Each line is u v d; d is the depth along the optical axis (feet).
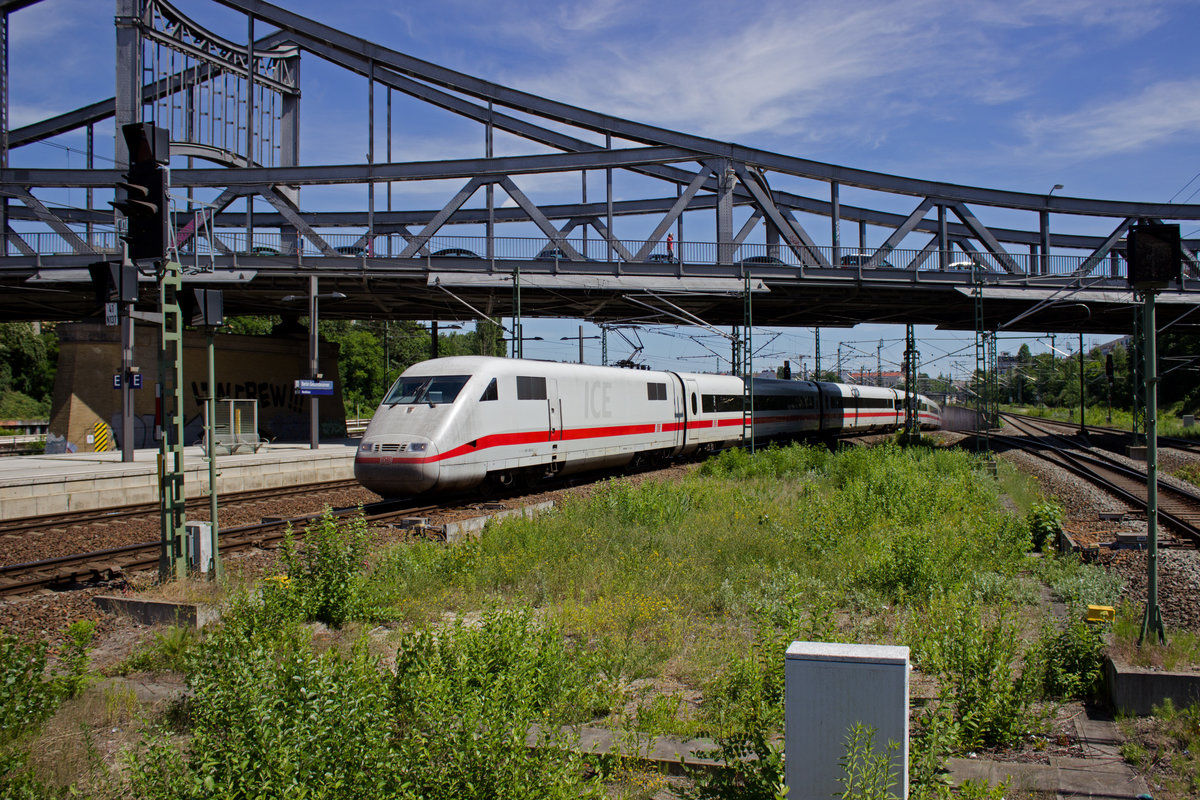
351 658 23.00
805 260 109.70
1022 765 18.17
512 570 35.06
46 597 34.14
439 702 16.90
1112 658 22.22
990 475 79.00
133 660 25.26
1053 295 108.58
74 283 98.32
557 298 107.14
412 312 132.16
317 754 14.82
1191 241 110.11
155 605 29.86
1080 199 113.80
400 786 14.42
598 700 21.58
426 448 54.08
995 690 20.12
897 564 33.73
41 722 19.86
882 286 104.37
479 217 143.64
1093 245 156.76
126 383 79.20
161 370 35.45
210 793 14.03
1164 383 246.06
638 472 87.92
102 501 64.34
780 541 40.86
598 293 102.22
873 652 12.57
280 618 26.86
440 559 36.58
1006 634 22.61
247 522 54.54
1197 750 18.16
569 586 33.22
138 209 33.32
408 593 32.35
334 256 97.19
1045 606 31.86
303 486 76.48
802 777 12.61
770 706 19.15
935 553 35.45
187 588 31.96
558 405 68.64
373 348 268.82
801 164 105.29
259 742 14.93
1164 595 34.30
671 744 18.97
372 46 113.50
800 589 31.42
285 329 138.31
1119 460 109.19
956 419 232.32
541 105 109.40
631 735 19.15
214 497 35.32
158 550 45.06
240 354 120.98
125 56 109.91
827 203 138.41
